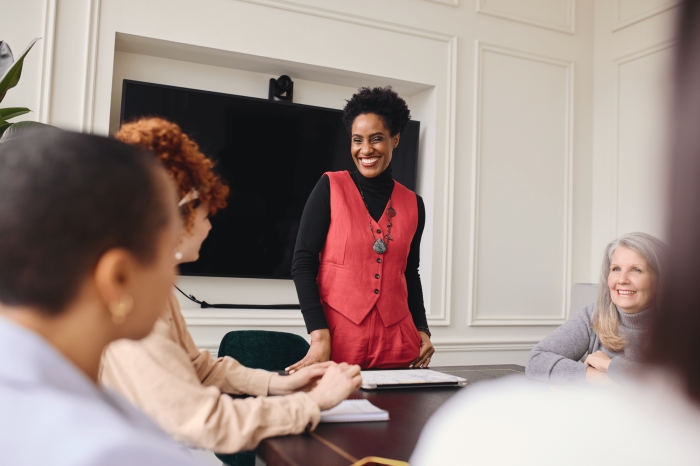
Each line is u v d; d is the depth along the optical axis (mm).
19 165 391
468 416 314
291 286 3490
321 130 3496
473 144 3744
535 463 271
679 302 123
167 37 3047
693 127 113
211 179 827
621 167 3934
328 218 1680
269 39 3262
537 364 1593
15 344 342
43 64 2793
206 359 1171
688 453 191
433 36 3646
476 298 3719
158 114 3119
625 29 3945
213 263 3264
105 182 400
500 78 3875
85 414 310
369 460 757
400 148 3666
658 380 153
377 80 3592
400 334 1653
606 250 1643
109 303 407
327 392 988
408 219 1754
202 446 841
